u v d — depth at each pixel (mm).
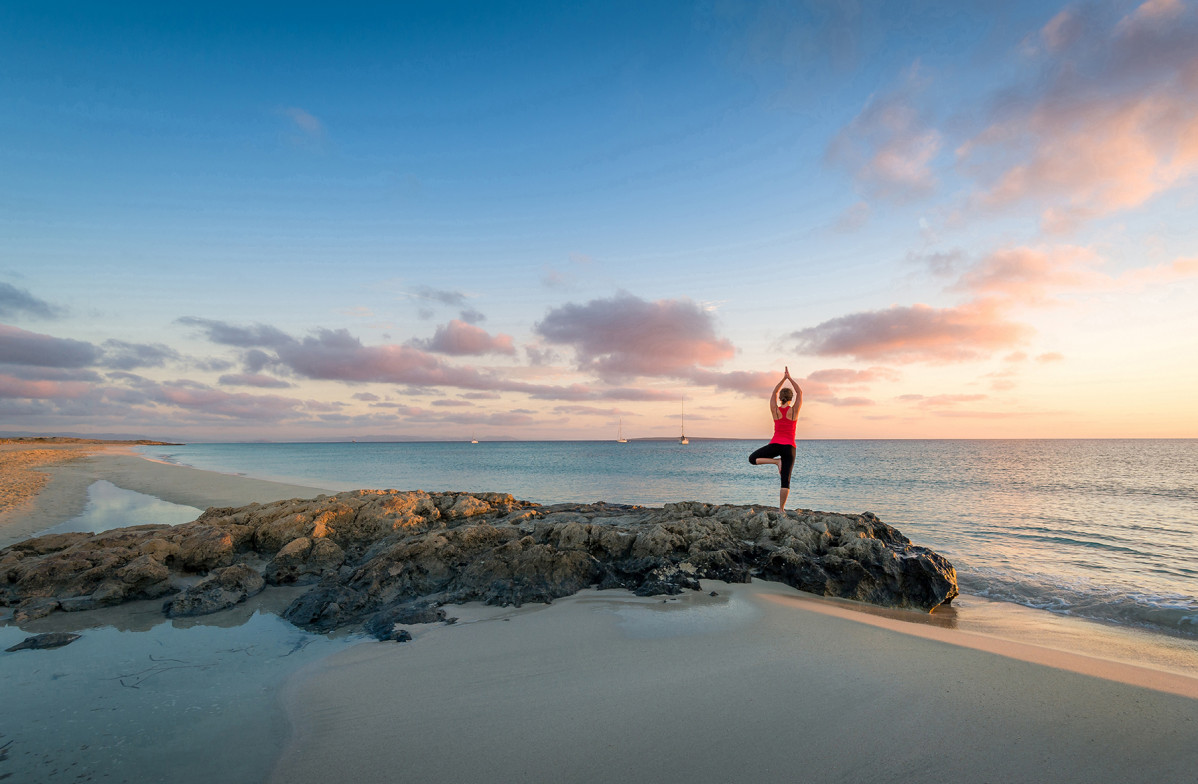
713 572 8648
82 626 6977
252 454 107812
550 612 7090
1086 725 3984
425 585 8258
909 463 57000
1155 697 4422
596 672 5121
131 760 3814
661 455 90750
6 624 7055
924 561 8406
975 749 3678
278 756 3842
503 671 5238
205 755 3877
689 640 5918
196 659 5812
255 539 10711
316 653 5965
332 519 11234
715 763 3568
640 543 9188
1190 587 10016
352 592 7754
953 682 4727
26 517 16719
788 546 9086
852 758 3592
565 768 3566
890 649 5555
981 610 8422
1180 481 34656
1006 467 49781
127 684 5156
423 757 3764
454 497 13484
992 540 15070
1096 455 74812
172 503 20609
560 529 9664
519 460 72875
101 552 8875
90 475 34812
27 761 3801
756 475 41719
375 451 139000
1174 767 3449
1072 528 16953
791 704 4363
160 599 8133
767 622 6469
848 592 8273
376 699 4723
